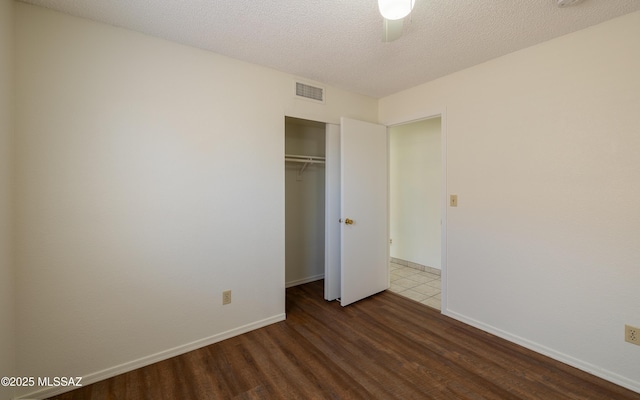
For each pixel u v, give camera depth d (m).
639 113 1.74
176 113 2.13
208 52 2.26
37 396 1.71
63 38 1.75
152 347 2.08
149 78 2.03
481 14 1.76
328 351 2.22
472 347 2.27
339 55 2.34
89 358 1.87
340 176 3.14
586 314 1.96
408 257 4.61
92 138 1.84
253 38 2.07
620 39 1.79
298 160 3.55
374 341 2.37
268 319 2.65
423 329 2.57
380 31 1.97
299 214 3.81
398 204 4.73
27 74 1.65
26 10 1.65
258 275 2.57
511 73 2.29
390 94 3.35
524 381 1.88
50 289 1.74
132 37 1.96
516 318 2.31
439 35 2.02
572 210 2.01
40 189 1.70
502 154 2.37
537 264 2.19
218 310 2.37
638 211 1.75
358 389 1.80
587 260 1.95
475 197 2.56
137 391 1.79
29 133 1.66
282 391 1.79
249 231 2.51
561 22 1.85
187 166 2.19
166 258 2.12
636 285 1.77
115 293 1.94
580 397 1.73
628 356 1.80
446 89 2.77
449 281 2.80
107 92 1.89
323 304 3.13
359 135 3.14
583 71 1.94
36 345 1.71
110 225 1.91
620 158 1.81
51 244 1.74
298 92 2.79
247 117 2.47
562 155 2.04
